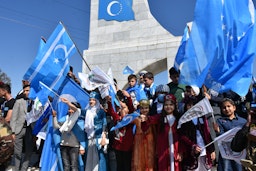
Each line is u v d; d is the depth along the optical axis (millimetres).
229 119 5328
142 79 8250
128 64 12867
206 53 5176
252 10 5793
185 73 5184
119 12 13703
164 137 5359
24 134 7469
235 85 5312
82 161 6523
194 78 5109
